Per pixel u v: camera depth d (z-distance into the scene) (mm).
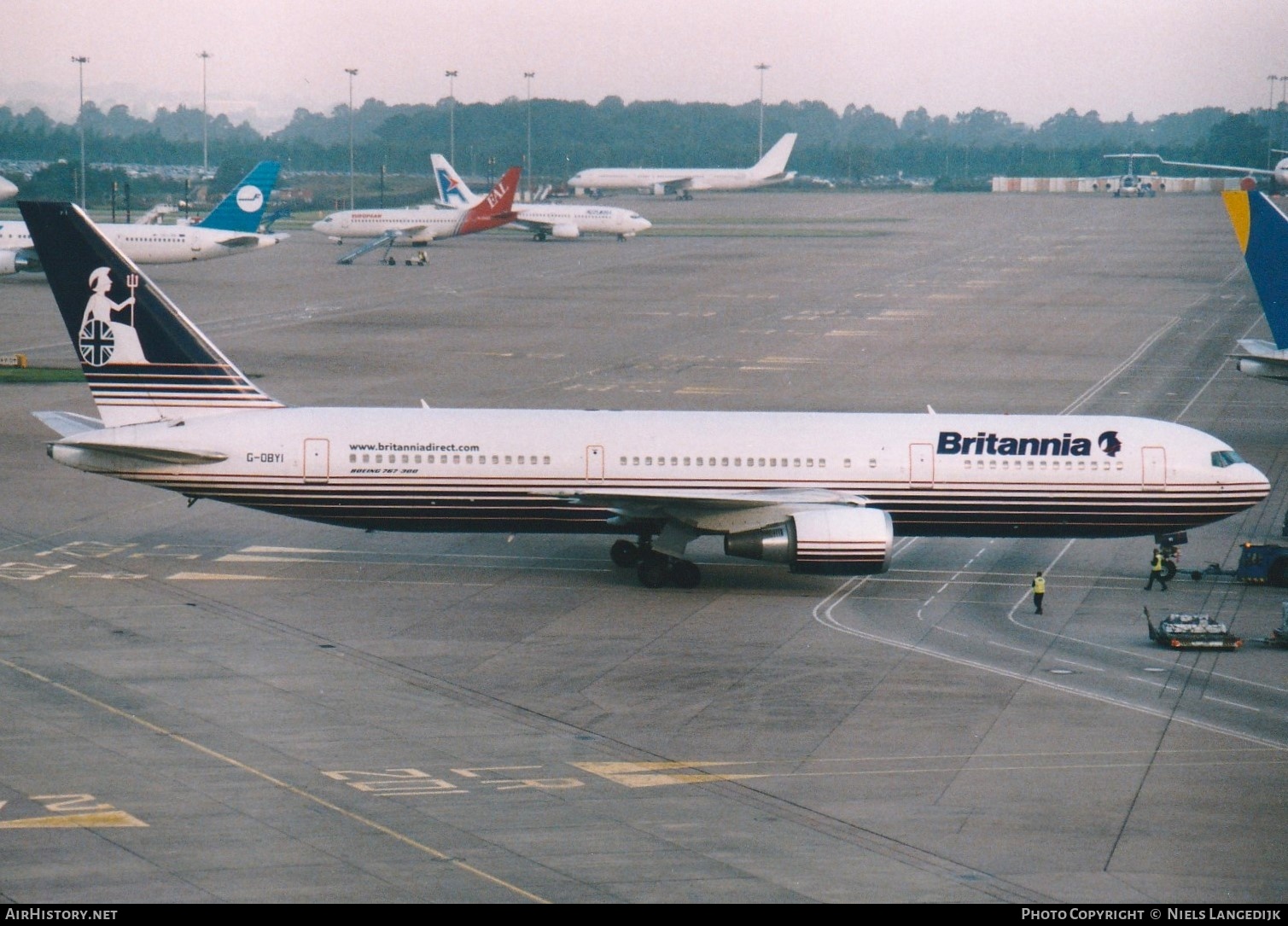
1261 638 76562
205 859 47812
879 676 69188
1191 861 49031
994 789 55500
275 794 53750
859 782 56062
